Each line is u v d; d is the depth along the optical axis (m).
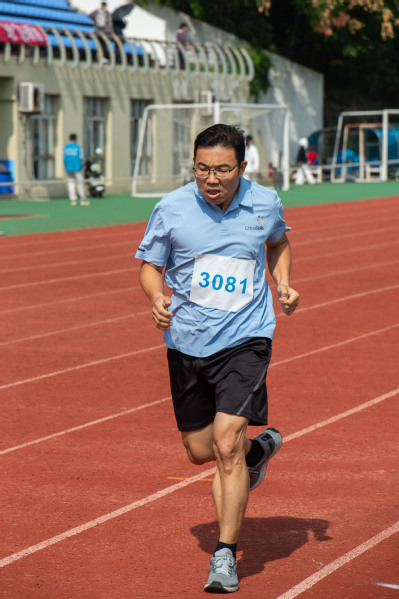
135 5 76.00
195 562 8.23
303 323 20.03
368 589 7.64
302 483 10.30
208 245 7.93
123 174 66.12
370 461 11.04
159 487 10.19
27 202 56.81
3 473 10.67
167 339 8.21
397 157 86.81
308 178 79.50
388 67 102.81
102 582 7.80
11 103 57.25
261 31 93.88
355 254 32.44
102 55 62.91
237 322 7.95
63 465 10.95
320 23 91.44
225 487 7.73
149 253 8.09
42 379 15.20
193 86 72.44
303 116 89.44
